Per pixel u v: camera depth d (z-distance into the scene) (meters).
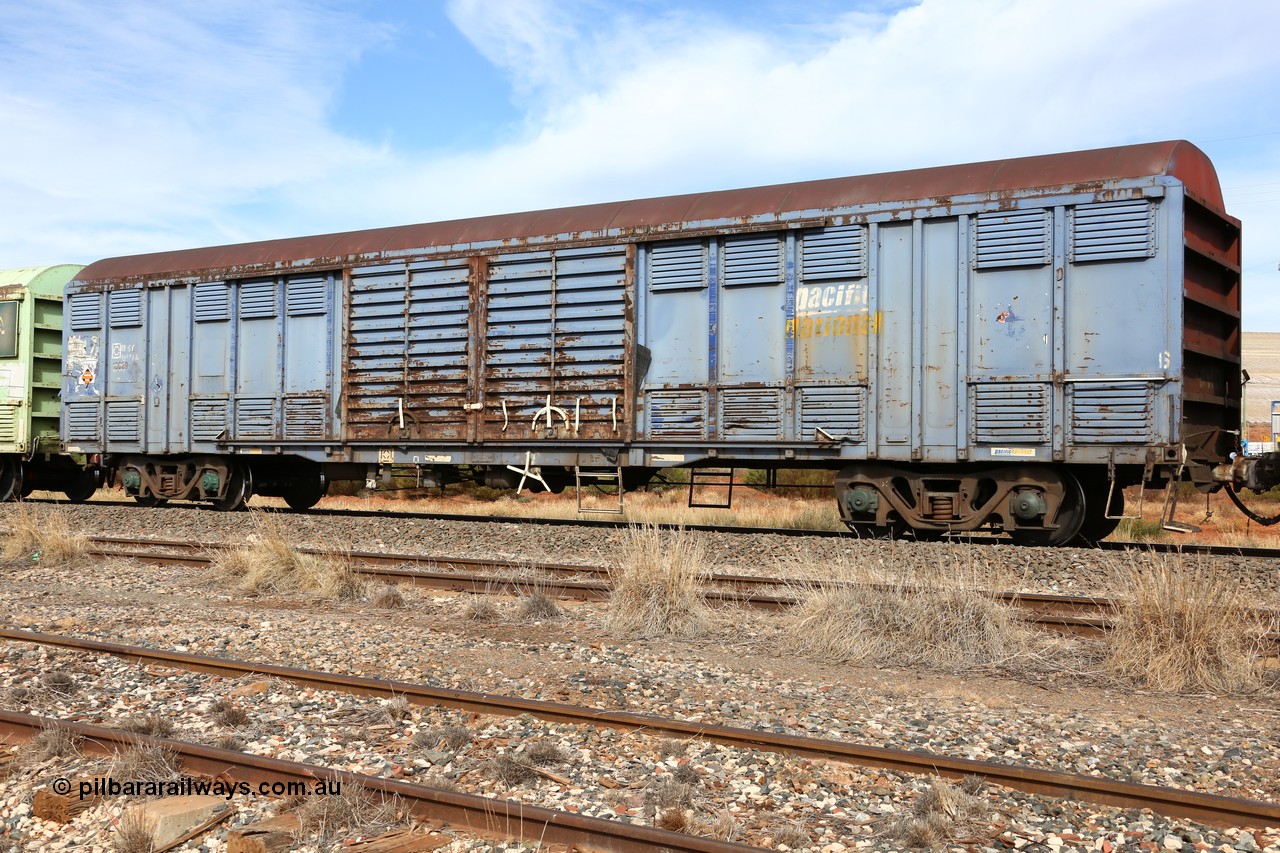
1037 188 11.34
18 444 19.59
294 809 4.35
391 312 15.06
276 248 16.34
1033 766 5.00
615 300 13.52
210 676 6.70
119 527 15.89
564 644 7.91
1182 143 11.28
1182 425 10.80
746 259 12.82
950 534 12.11
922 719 5.84
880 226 12.16
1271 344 94.31
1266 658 7.17
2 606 9.55
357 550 13.38
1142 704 6.32
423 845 4.05
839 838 4.09
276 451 16.09
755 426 12.76
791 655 7.69
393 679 6.77
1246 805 4.16
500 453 14.37
